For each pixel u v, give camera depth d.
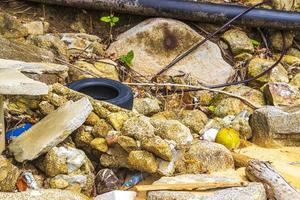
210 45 8.80
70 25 8.70
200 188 6.00
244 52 8.95
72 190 6.08
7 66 6.34
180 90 8.27
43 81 7.09
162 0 8.72
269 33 9.27
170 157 6.26
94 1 8.55
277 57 9.16
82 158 6.18
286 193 6.08
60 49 8.03
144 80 8.38
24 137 6.32
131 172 6.43
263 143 7.26
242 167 6.60
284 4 9.44
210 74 8.62
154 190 5.98
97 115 6.45
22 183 6.05
